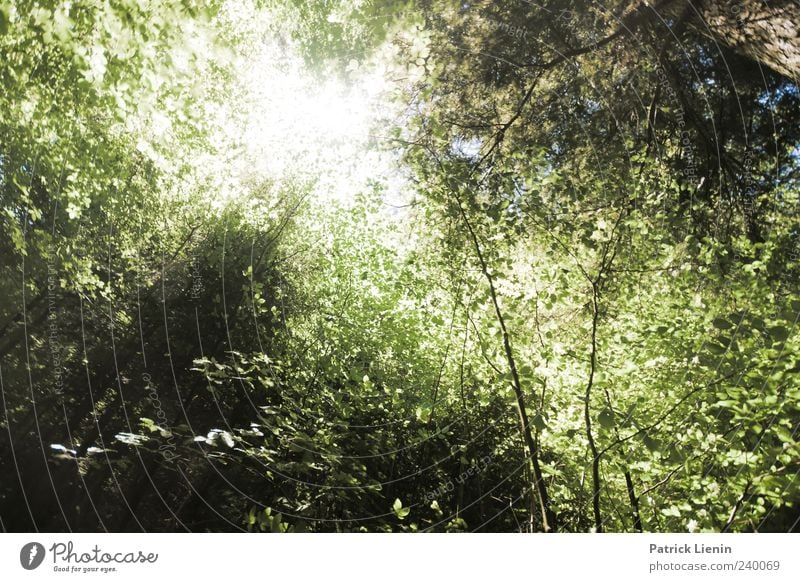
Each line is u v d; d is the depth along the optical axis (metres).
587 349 6.09
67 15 5.24
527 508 6.07
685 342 5.77
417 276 7.86
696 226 7.47
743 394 4.07
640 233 6.69
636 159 7.16
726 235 7.29
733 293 5.23
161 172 10.70
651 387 5.79
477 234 6.39
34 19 5.31
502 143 8.82
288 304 11.25
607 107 8.46
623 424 4.88
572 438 5.66
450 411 6.99
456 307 6.58
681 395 5.42
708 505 4.35
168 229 11.91
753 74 7.68
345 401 6.91
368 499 5.27
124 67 5.89
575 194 7.49
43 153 7.47
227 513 6.12
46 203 8.88
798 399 3.83
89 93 6.54
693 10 6.48
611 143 8.26
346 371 7.59
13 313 10.34
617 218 6.58
